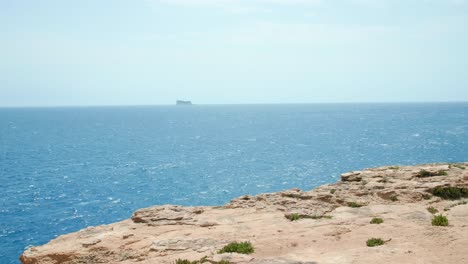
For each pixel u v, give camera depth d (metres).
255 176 97.25
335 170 102.44
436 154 122.00
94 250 19.45
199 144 169.62
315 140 175.38
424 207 24.27
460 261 14.79
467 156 116.12
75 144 171.62
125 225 23.23
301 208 24.36
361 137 181.88
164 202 74.75
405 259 15.12
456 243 16.72
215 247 17.94
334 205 25.59
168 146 164.00
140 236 20.66
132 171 106.56
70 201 75.81
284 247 17.55
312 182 88.88
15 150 149.88
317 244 17.70
